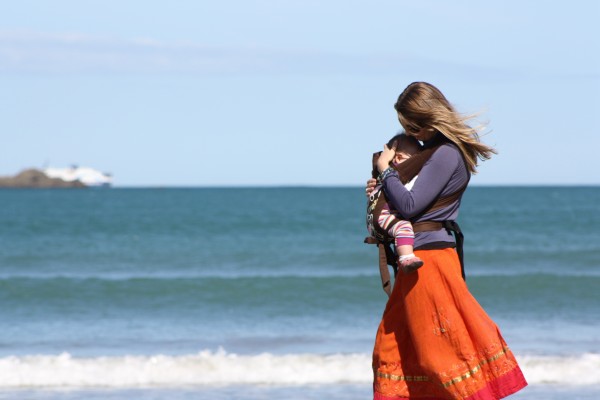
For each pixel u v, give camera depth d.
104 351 30.66
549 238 99.75
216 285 51.31
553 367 25.12
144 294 48.81
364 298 47.25
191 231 118.38
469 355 11.95
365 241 12.75
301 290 49.69
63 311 43.34
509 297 47.72
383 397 12.42
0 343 32.84
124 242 96.88
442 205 12.28
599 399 21.66
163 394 22.41
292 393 22.53
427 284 12.07
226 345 32.16
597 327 36.31
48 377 24.19
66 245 91.88
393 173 12.25
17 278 53.59
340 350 30.80
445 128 12.18
